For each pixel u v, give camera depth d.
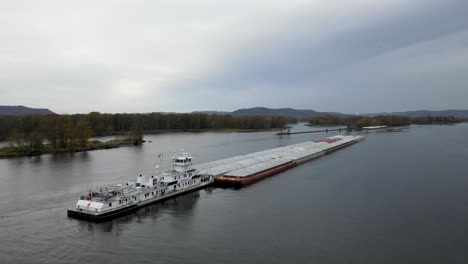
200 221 66.81
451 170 120.44
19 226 63.38
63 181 103.19
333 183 102.00
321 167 133.88
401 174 114.56
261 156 148.62
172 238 58.03
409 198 83.44
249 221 66.88
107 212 66.62
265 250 53.28
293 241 56.84
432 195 85.94
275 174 119.00
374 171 121.62
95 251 52.69
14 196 84.50
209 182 98.12
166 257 50.69
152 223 65.56
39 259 49.88
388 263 49.12
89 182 101.81
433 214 70.81
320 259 50.25
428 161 142.38
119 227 63.19
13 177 109.62
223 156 164.88
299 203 79.56
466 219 67.56
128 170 124.12
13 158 157.25
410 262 49.47
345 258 50.62
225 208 75.62
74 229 62.00
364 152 181.25
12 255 51.12
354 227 63.47
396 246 54.88
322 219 67.94
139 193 75.31
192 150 192.38
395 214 70.94
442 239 57.69
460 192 88.62
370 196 85.56
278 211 73.38
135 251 52.78
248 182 101.75
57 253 51.97
